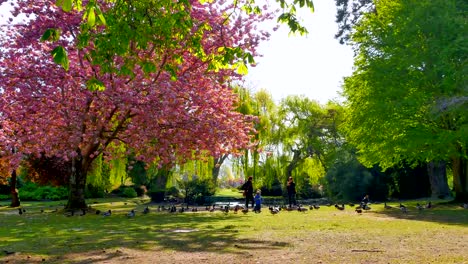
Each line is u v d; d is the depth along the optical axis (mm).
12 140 20406
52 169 35469
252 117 24828
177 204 40562
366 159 30906
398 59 27984
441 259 8164
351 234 12344
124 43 8445
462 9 28609
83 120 20578
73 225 16172
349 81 31906
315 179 49188
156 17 9000
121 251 9500
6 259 8711
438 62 25719
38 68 20453
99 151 22547
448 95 25656
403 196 40906
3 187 52469
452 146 26188
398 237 11625
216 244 10469
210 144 21719
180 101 20484
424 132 26234
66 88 21219
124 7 8570
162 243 10742
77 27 21484
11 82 20516
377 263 7801
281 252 9141
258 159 43500
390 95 27547
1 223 17438
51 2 21797
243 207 28344
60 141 21000
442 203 28047
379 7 33062
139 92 19984
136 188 54406
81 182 23797
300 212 23188
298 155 47312
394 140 27750
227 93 24953
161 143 21078
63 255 9102
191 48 10656
